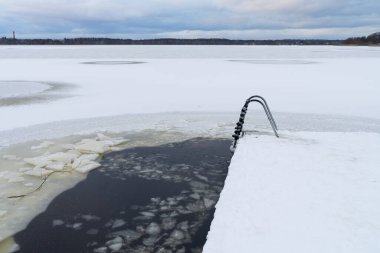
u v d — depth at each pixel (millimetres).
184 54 47562
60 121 9820
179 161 6992
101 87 15953
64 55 43562
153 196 5547
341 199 4289
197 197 5508
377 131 8617
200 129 9117
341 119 9805
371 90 14586
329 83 16781
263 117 10125
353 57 39625
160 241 4387
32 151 7418
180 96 13469
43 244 4316
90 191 5715
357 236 3496
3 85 16750
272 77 19188
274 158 5805
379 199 4273
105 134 8711
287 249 3324
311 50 65938
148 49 69562
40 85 16734
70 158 6992
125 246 4293
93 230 4625
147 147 7809
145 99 12930
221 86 15930
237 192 4539
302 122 9484
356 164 5484
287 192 4512
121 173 6445
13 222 4785
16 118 10086
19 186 5840
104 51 57469
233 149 7250
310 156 5883
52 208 5164
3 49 64000
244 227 3727
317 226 3695
